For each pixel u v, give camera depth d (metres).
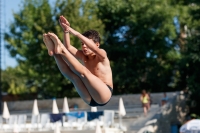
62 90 66.00
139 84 65.19
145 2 64.19
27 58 64.88
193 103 57.59
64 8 61.97
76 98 63.59
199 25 58.50
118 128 43.84
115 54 65.12
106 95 10.97
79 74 10.66
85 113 42.34
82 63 11.77
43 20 62.19
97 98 11.00
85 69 10.70
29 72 65.25
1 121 45.88
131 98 59.94
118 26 66.44
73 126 42.19
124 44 65.69
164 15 63.62
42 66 64.06
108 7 64.88
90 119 42.19
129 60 65.00
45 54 62.66
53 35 10.20
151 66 65.19
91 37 11.72
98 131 37.16
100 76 11.51
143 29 63.62
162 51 65.94
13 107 66.81
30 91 78.62
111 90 11.48
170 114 54.00
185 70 59.34
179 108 56.16
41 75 64.62
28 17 63.59
